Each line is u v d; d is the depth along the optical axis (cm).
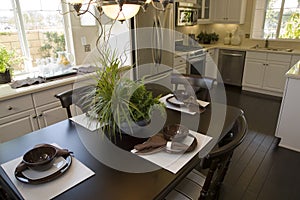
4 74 236
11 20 260
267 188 196
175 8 366
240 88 469
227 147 108
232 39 491
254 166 224
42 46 293
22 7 265
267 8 452
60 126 154
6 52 240
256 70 438
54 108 243
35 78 246
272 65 416
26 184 100
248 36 484
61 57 289
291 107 241
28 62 283
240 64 457
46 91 232
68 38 314
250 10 466
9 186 99
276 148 254
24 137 140
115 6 119
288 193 190
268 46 462
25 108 220
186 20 394
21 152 125
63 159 115
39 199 92
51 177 102
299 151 247
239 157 238
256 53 428
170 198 128
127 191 96
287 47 443
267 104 386
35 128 232
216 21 490
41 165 104
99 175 105
